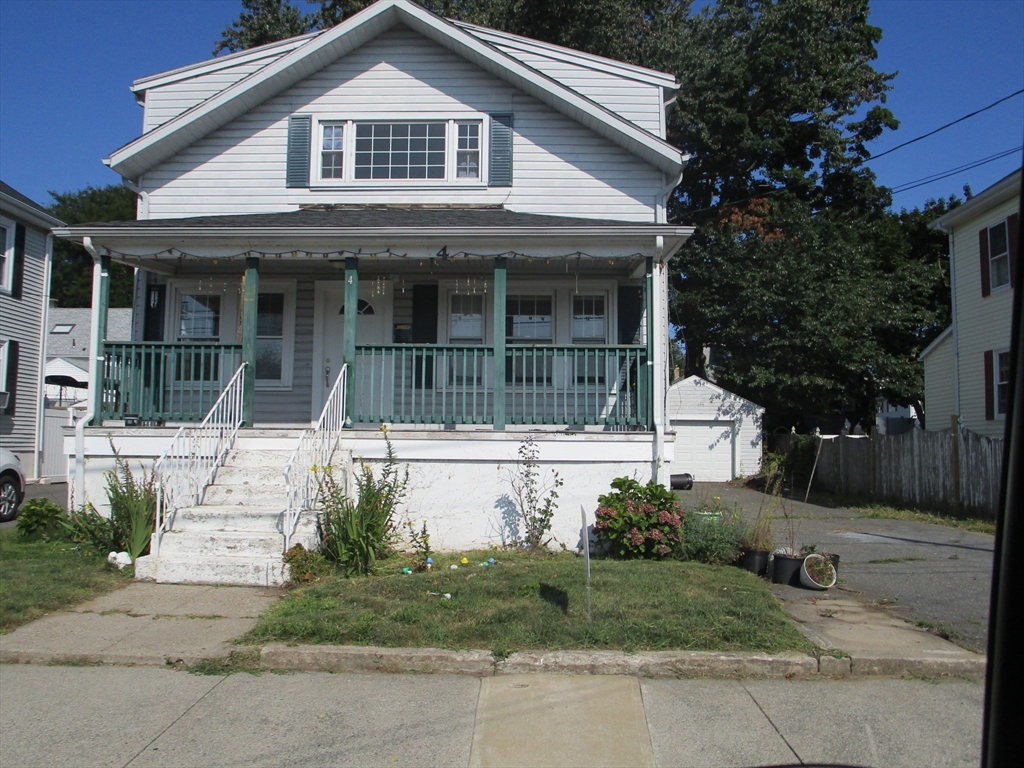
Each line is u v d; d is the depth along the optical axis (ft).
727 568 27.68
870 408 96.84
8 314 63.10
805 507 58.65
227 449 31.89
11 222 63.46
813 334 82.12
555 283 41.73
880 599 25.59
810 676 18.44
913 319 88.33
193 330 42.22
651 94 45.85
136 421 35.63
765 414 95.50
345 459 31.22
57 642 19.61
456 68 43.57
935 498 54.85
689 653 18.72
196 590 24.86
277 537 26.81
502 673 18.35
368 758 14.14
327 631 19.76
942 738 14.98
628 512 29.14
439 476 31.91
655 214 42.73
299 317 42.27
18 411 64.69
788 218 88.48
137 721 15.60
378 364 41.63
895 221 106.93
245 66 45.44
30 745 14.49
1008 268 59.98
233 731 15.17
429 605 21.94
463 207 42.91
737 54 95.40
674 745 14.66
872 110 100.48
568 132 43.21
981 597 26.13
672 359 113.91
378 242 34.32
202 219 38.47
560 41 85.20
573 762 13.99
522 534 31.55
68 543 30.91
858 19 102.47
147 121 45.14
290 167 43.16
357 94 43.62
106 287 34.65
